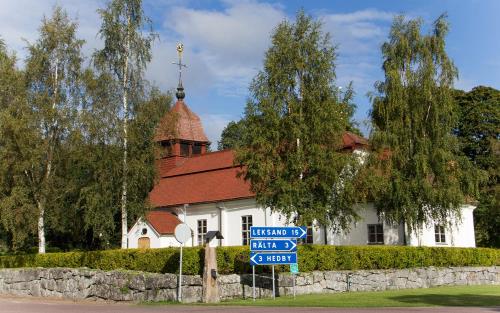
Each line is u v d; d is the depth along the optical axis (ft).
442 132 111.14
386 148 109.81
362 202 102.22
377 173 104.73
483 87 180.96
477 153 175.11
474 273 107.65
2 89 111.96
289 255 70.23
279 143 89.45
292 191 86.84
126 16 108.68
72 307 66.23
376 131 109.70
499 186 153.99
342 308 54.44
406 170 108.99
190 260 76.02
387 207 109.29
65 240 157.58
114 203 100.53
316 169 87.81
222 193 136.15
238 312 52.26
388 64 114.52
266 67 90.74
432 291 81.51
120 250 88.22
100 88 102.01
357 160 91.66
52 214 107.86
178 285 70.54
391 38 116.88
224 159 152.05
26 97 107.34
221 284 70.54
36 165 104.06
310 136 88.48
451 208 109.91
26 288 90.07
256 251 68.54
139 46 107.04
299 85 90.94
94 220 96.27
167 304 67.62
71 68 111.55
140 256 84.53
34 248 152.46
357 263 89.61
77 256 95.04
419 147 108.06
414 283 93.76
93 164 96.78
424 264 99.96
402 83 113.19
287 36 92.07
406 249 97.86
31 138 103.65
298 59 90.38
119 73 105.91
